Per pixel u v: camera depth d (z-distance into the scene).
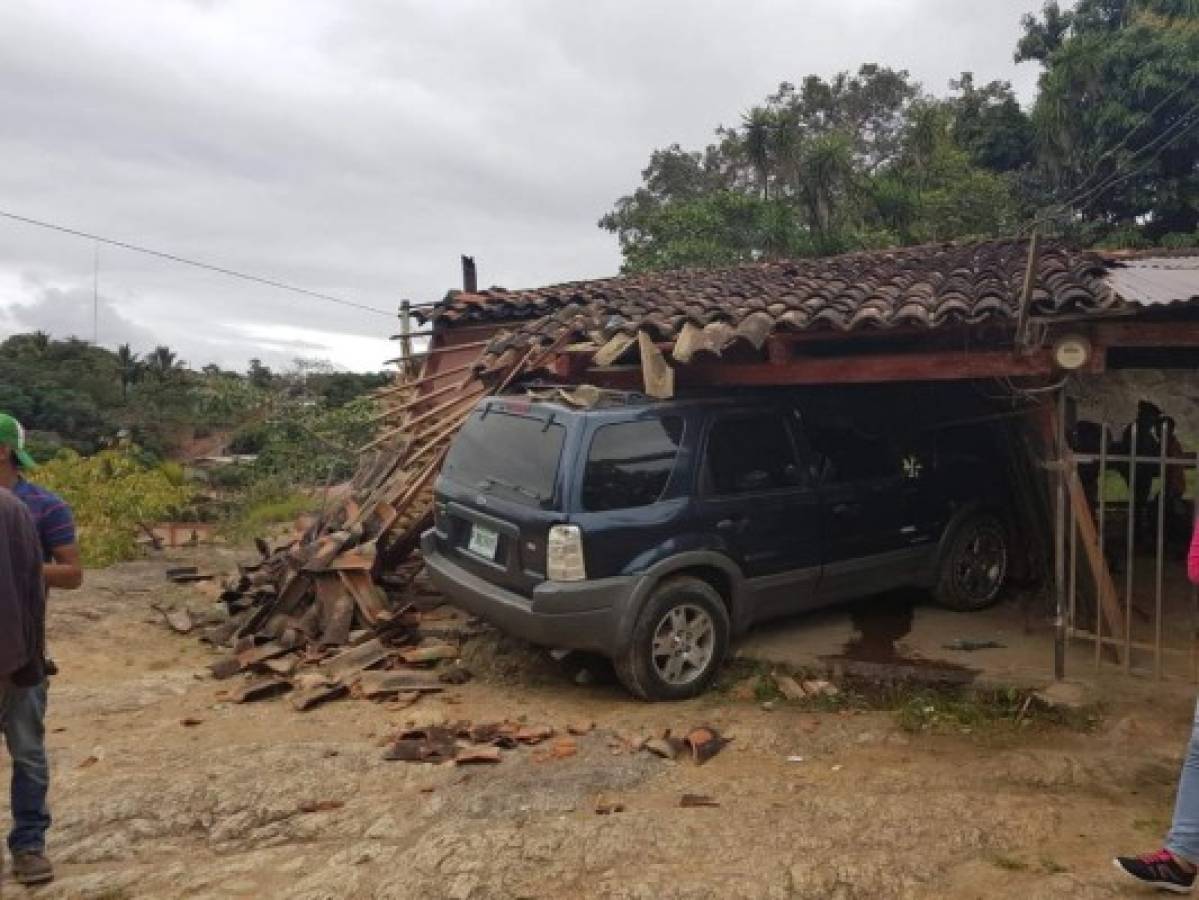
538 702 5.89
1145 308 5.02
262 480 19.95
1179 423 5.80
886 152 34.16
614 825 3.93
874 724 5.27
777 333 6.24
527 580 5.68
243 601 8.25
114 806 4.34
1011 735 5.09
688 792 4.41
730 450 6.11
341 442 20.97
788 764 4.77
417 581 8.20
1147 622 6.63
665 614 5.72
